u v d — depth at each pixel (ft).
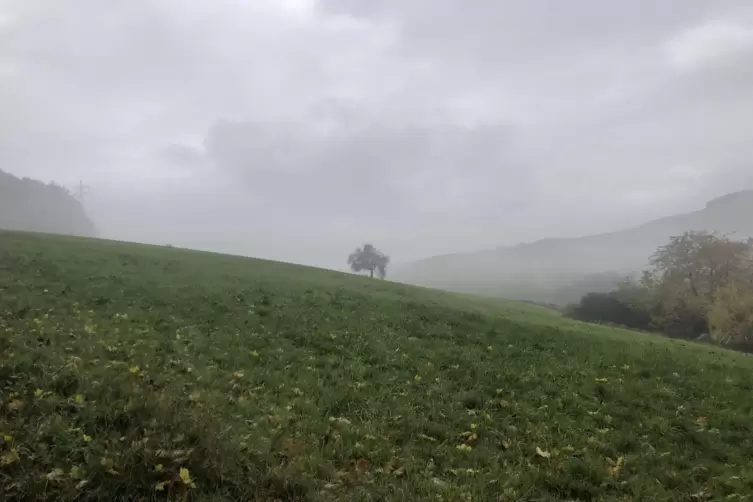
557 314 147.95
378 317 72.23
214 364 41.37
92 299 58.54
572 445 33.01
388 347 55.26
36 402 24.41
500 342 65.05
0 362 29.45
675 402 43.91
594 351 63.16
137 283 73.51
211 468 21.01
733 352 88.17
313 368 44.27
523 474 27.12
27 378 28.17
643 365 56.70
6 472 18.57
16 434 20.85
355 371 44.80
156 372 35.06
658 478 29.30
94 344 38.63
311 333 57.00
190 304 64.13
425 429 32.91
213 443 22.77
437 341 61.11
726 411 42.63
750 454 34.40
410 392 40.75
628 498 26.08
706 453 33.88
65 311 50.47
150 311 56.90
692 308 228.22
